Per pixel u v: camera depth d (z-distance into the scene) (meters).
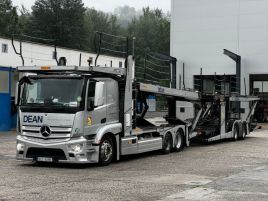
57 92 13.51
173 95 19.00
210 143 23.41
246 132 26.48
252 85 44.09
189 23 43.50
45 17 84.69
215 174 12.51
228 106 24.25
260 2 40.84
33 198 9.09
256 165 14.51
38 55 33.81
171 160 15.80
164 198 9.21
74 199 9.05
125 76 15.04
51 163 14.66
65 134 13.27
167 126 18.28
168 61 43.16
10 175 12.12
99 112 13.91
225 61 42.16
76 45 85.88
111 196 9.38
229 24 42.00
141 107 17.27
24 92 13.90
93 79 13.69
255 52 41.12
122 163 14.88
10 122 30.19
